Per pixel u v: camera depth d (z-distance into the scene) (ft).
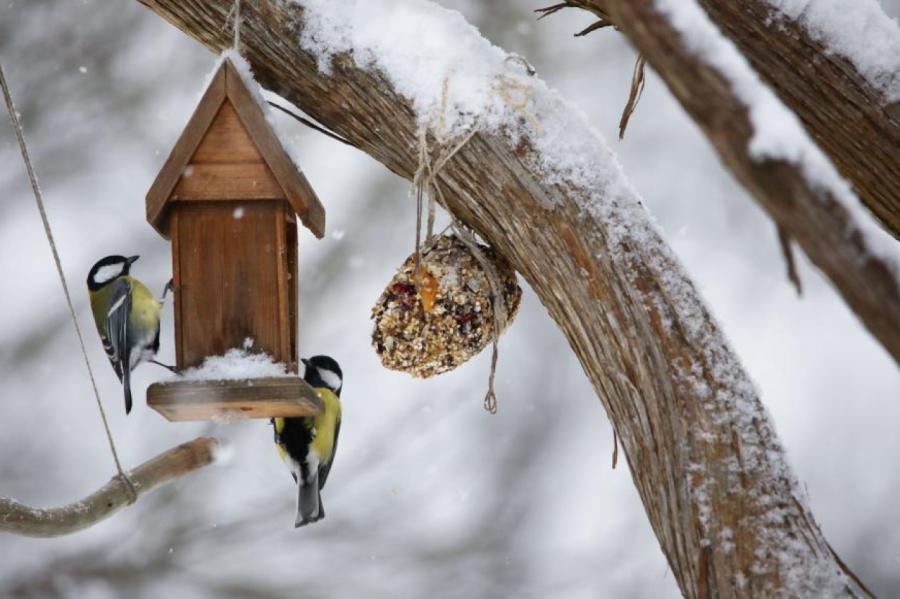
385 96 28.07
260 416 30.19
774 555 23.22
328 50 28.45
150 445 63.87
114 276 37.40
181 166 28.86
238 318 29.19
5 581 58.70
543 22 71.00
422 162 27.68
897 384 65.72
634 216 26.27
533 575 62.03
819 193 14.61
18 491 62.08
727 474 23.88
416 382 66.74
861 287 14.61
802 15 26.78
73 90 69.31
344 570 60.80
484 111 27.37
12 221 67.56
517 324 69.26
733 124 14.82
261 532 61.00
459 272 29.50
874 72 26.63
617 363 25.45
